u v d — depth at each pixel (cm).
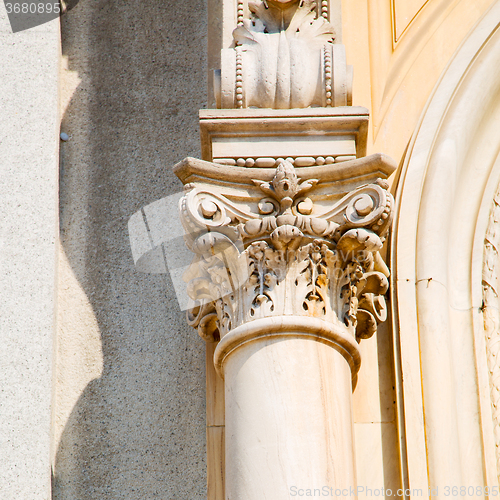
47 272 980
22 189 1016
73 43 1240
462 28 1224
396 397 967
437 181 1079
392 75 1180
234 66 989
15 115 1055
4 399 919
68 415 1010
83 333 1055
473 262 1071
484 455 958
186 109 1193
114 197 1135
